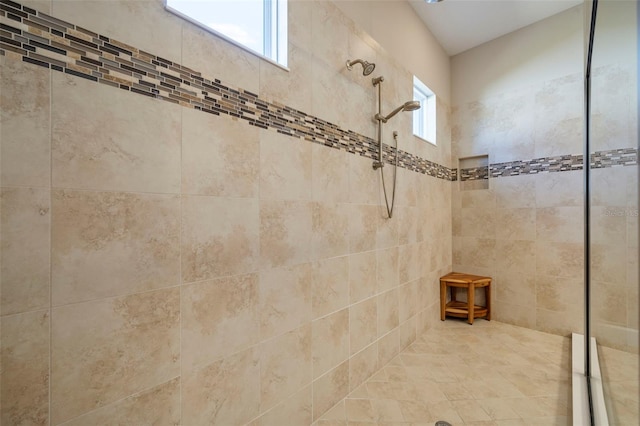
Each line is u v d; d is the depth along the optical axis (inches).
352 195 69.4
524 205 106.4
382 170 79.5
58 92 30.5
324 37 62.3
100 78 33.2
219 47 44.2
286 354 53.5
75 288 31.4
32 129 29.1
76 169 31.5
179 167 39.6
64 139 30.8
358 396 66.1
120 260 34.5
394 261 85.0
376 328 76.8
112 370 33.9
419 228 99.0
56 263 30.3
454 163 123.6
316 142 60.0
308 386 57.4
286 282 53.7
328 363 62.1
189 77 40.7
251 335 48.0
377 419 58.5
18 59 28.4
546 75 102.0
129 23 35.4
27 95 28.8
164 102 38.3
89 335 32.4
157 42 37.7
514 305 108.3
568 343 92.4
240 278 46.5
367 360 73.2
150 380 36.9
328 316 62.4
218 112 43.9
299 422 55.4
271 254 51.1
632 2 31.0
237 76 46.3
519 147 107.7
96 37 33.0
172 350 38.8
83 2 32.2
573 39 96.8
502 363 80.2
